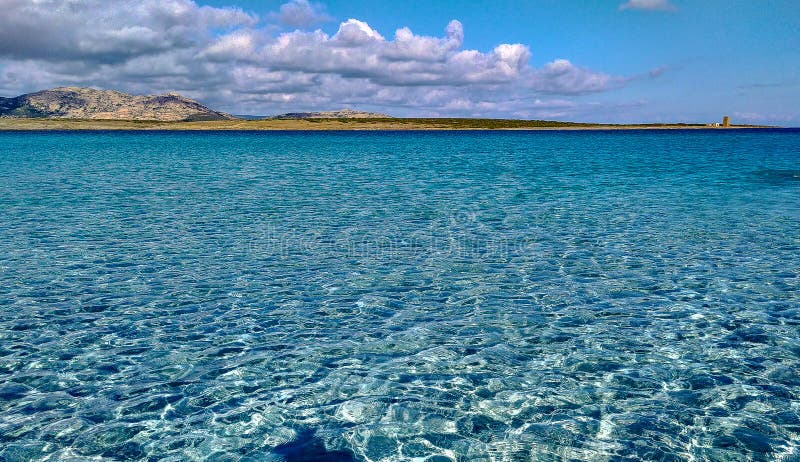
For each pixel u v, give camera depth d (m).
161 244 19.81
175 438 8.09
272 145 98.06
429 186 36.97
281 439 8.08
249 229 22.53
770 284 15.04
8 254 18.20
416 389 9.47
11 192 32.94
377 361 10.54
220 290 14.74
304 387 9.55
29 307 13.34
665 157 64.50
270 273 16.31
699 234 21.27
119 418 8.61
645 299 13.95
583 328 12.08
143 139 122.12
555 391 9.37
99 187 35.81
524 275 16.11
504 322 12.46
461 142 112.56
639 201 29.83
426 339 11.54
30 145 91.50
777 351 10.84
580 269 16.67
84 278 15.66
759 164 52.88
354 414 8.71
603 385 9.55
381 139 130.00
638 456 7.64
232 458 7.66
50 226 22.84
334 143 107.00
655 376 9.86
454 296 14.31
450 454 7.72
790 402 8.97
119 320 12.59
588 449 7.80
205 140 119.06
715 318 12.60
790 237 20.61
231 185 37.44
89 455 7.70
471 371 10.10
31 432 8.22
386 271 16.56
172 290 14.72
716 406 8.86
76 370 10.18
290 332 11.95
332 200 30.56
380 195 32.56
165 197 31.48
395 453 7.75
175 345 11.27
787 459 7.55
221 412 8.77
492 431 8.25
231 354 10.86
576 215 25.62
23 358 10.65
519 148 87.88
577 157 65.56
